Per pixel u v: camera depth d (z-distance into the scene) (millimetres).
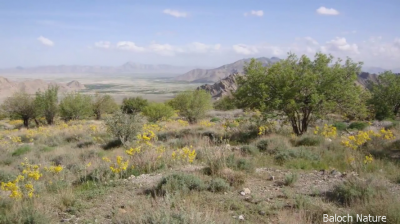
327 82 13008
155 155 9484
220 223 4707
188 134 15828
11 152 14000
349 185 6289
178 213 4680
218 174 7695
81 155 12430
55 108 31562
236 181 7125
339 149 10398
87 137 17781
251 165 8375
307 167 8562
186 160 9391
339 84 12773
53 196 6637
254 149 10656
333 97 13297
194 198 6027
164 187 6523
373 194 5754
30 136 19359
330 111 13719
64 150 14031
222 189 6641
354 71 13203
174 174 7191
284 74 13125
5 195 6641
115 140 15164
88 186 7504
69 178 8484
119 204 6098
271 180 7477
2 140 16797
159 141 14078
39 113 30812
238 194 6430
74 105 31578
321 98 12594
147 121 28156
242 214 5332
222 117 28594
